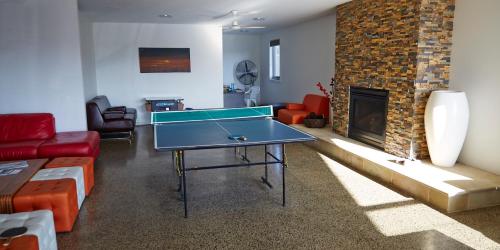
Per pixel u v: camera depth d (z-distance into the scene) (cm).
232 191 386
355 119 554
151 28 817
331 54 693
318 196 368
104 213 330
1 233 208
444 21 413
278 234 286
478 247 263
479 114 391
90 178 386
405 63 429
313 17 716
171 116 450
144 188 397
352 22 541
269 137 334
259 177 433
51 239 244
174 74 849
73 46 510
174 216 323
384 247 264
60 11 498
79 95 523
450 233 285
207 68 870
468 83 401
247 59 1152
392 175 399
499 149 371
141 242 275
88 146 441
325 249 262
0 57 492
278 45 995
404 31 428
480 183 346
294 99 896
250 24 848
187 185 406
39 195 279
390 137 466
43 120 477
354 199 359
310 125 661
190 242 275
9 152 419
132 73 823
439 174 376
